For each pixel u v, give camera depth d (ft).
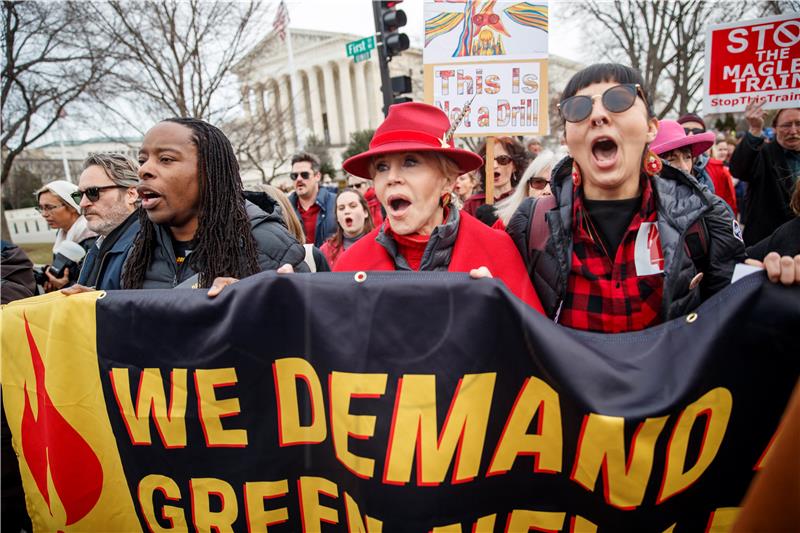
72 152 81.46
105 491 5.62
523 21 9.84
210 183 6.22
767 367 4.59
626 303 5.39
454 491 4.85
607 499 4.62
